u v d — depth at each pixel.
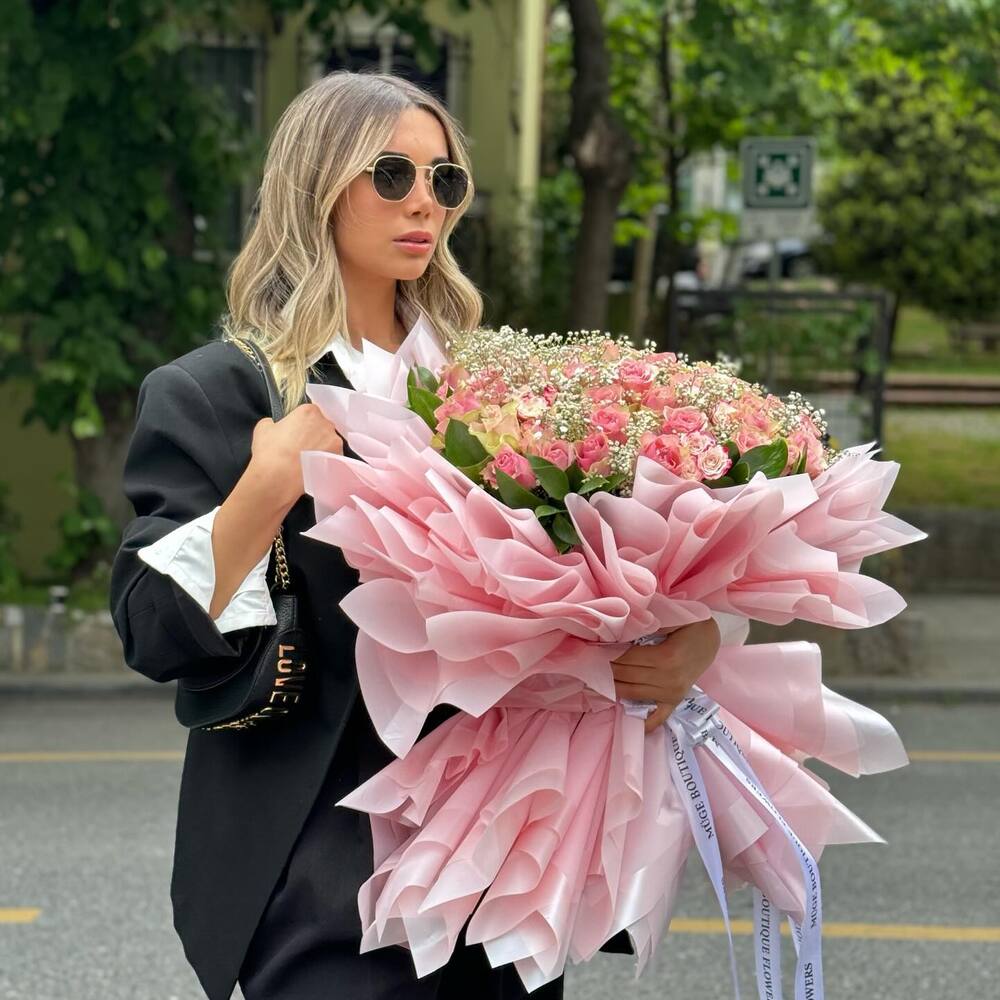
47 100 9.00
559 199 16.81
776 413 2.20
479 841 1.99
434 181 2.31
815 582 2.08
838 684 9.40
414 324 2.45
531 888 2.01
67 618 9.62
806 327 10.25
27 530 12.05
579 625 1.96
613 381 2.13
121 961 4.61
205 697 2.10
